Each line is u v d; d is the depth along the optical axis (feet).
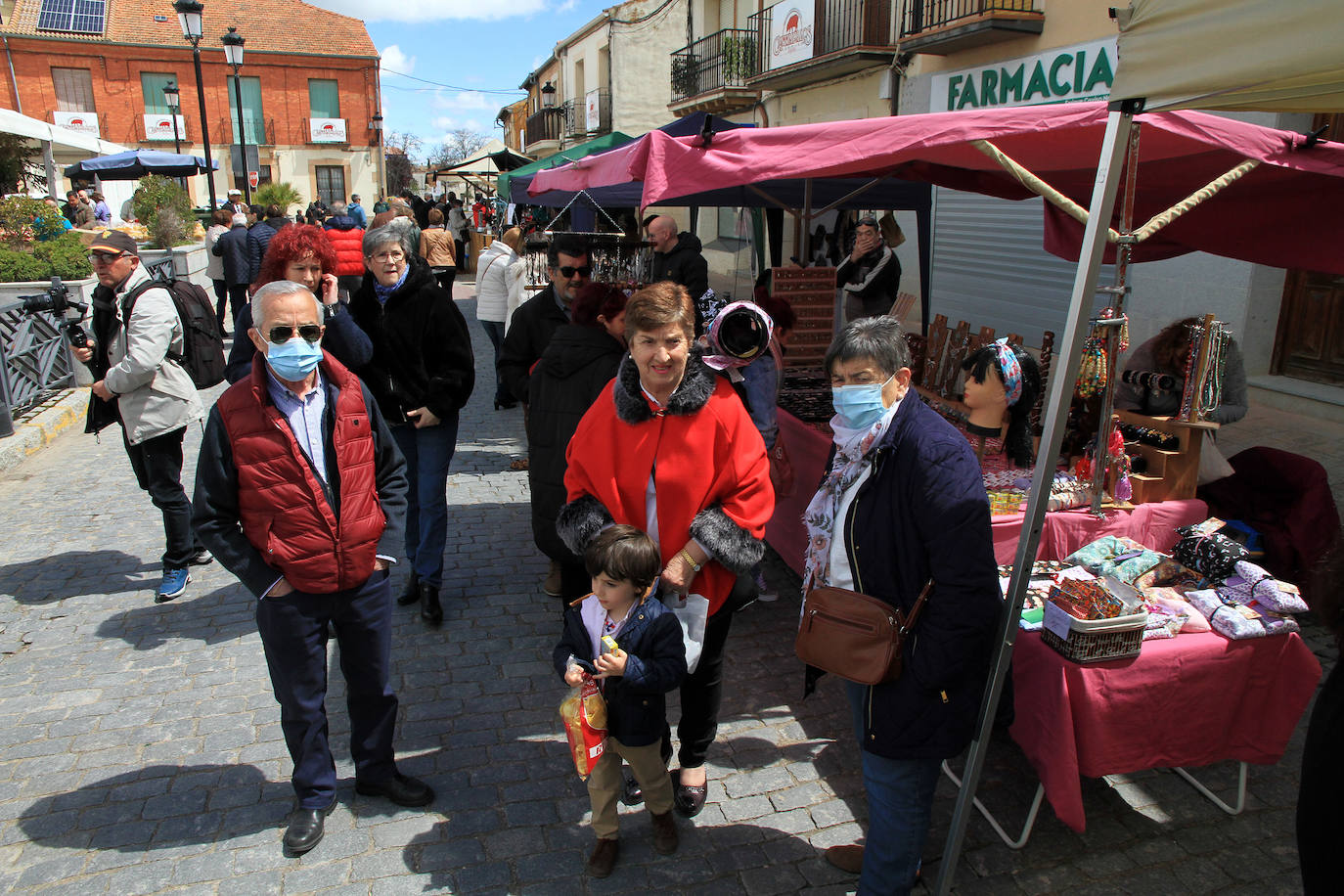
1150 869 8.66
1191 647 8.38
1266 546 12.85
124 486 20.52
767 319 8.71
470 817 9.45
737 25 57.16
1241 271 24.38
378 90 128.06
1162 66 5.99
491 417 27.58
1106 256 17.79
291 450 8.10
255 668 12.49
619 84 73.00
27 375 24.89
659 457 8.38
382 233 12.66
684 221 64.90
